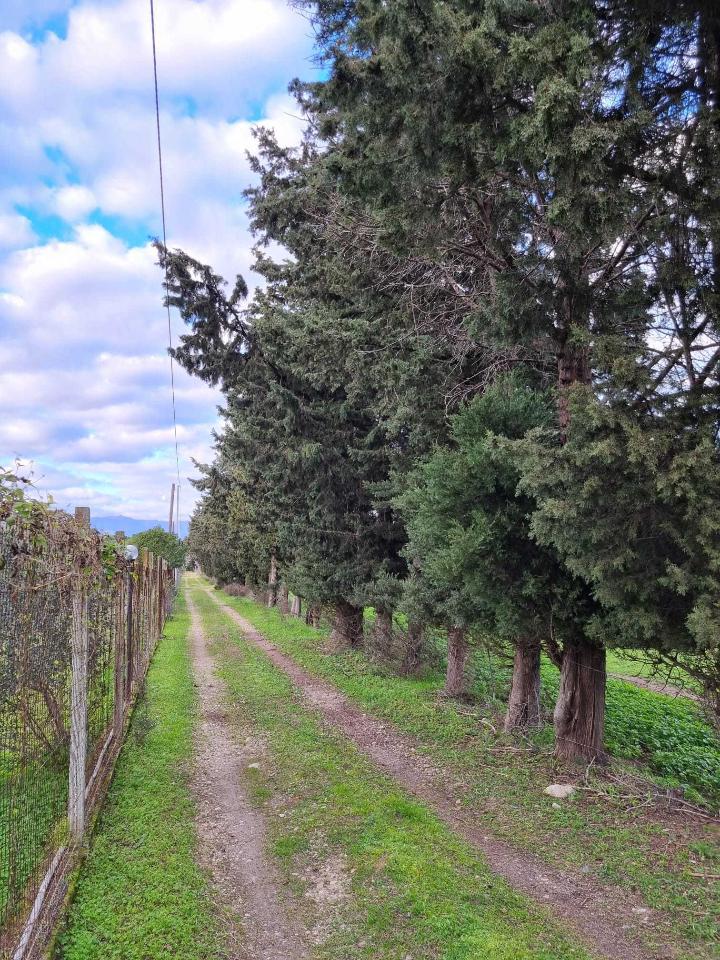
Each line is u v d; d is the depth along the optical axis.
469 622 8.02
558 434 6.47
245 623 23.31
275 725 8.98
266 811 6.01
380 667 12.39
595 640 6.74
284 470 13.65
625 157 4.69
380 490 11.18
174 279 11.10
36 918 3.64
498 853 5.19
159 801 6.01
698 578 4.56
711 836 5.41
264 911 4.32
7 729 3.83
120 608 7.75
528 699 8.46
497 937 3.94
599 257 6.43
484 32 4.55
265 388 12.44
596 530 5.01
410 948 3.85
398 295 8.74
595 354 5.05
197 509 59.69
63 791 5.20
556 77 4.21
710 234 4.59
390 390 9.09
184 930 3.96
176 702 10.11
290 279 12.48
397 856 4.95
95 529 6.28
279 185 10.66
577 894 4.55
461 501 7.09
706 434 4.52
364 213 7.92
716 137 4.33
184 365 11.94
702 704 5.90
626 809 5.98
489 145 5.28
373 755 7.73
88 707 5.76
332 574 13.77
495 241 6.43
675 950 3.87
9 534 3.74
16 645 3.95
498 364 8.03
